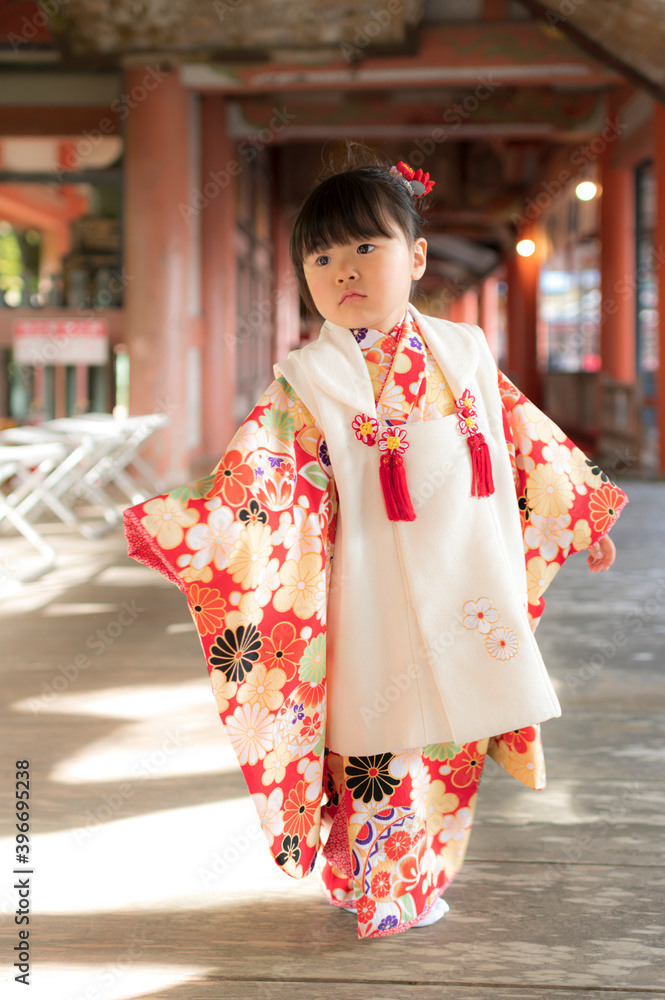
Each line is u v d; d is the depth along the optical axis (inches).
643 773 76.4
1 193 347.3
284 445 50.2
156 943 52.3
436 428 49.7
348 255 48.8
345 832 53.9
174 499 46.9
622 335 367.2
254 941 52.4
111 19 274.7
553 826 66.8
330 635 51.4
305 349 51.7
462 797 56.2
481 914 54.9
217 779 76.0
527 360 576.7
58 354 308.5
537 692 50.5
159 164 288.7
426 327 52.4
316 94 364.2
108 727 88.4
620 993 47.2
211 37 279.3
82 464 221.3
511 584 50.6
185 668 108.3
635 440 331.3
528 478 55.0
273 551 48.8
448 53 299.9
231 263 366.6
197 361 352.8
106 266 331.0
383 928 51.7
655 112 295.7
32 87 318.0
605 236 369.7
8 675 105.6
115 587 153.9
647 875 59.6
